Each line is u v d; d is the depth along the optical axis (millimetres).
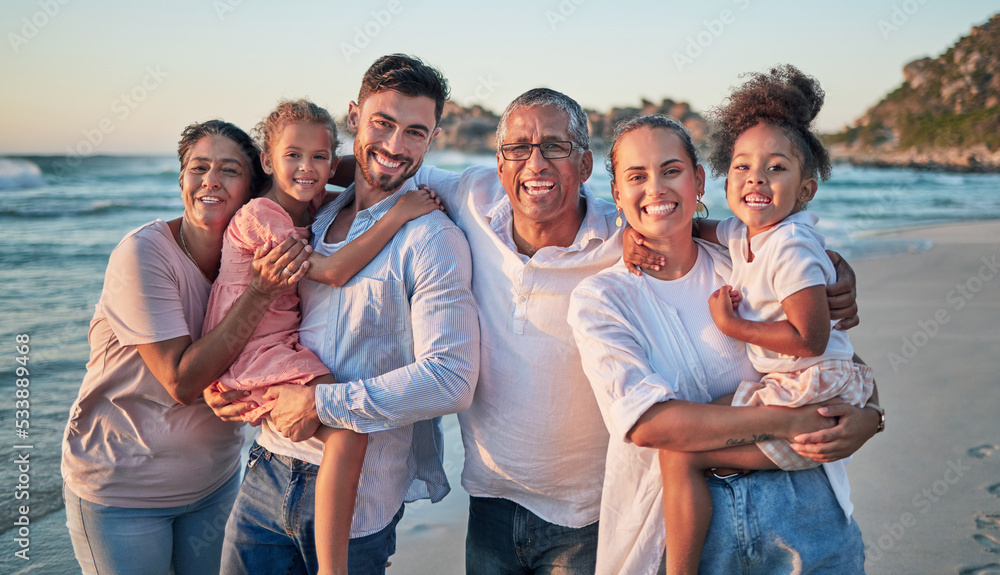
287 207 2670
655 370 2057
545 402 2314
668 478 1943
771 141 2012
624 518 2080
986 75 42906
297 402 2248
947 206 19391
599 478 2367
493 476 2430
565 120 2281
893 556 3018
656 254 2135
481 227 2465
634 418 1918
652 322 2096
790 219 2057
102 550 2586
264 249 2328
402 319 2385
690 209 2074
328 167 2645
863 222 15656
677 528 1909
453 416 4879
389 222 2377
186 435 2592
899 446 4012
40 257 10477
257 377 2332
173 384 2389
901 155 37938
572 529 2375
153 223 2531
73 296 8109
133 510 2578
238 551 2424
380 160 2438
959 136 38500
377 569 2443
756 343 1958
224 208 2529
